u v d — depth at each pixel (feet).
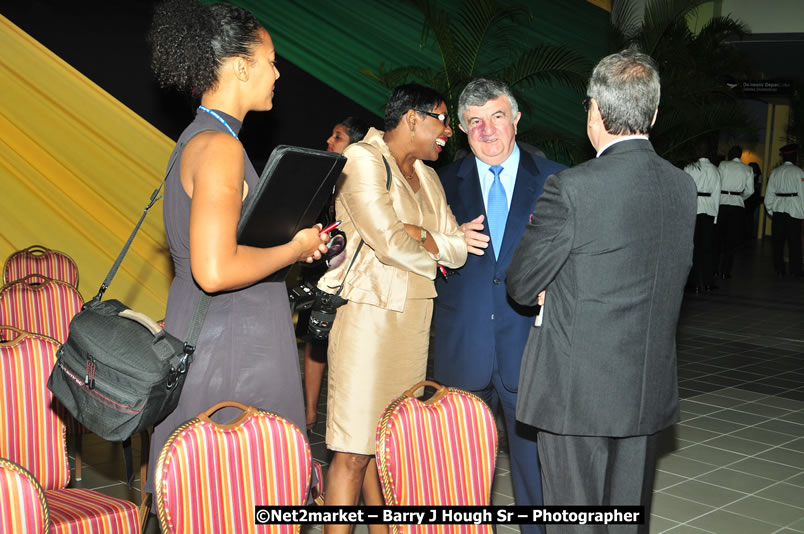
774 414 17.21
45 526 5.89
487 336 9.30
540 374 7.35
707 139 32.12
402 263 8.53
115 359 5.62
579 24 31.09
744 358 22.39
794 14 32.01
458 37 25.11
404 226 8.71
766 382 19.86
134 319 5.85
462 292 9.40
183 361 5.77
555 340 7.25
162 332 5.76
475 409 7.28
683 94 25.68
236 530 6.15
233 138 5.85
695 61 26.73
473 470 7.24
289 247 6.06
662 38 27.48
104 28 19.54
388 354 8.75
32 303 13.17
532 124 29.89
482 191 9.53
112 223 19.70
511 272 7.47
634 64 7.09
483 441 7.29
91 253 19.35
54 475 8.98
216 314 6.14
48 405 8.96
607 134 7.28
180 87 6.13
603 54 32.01
